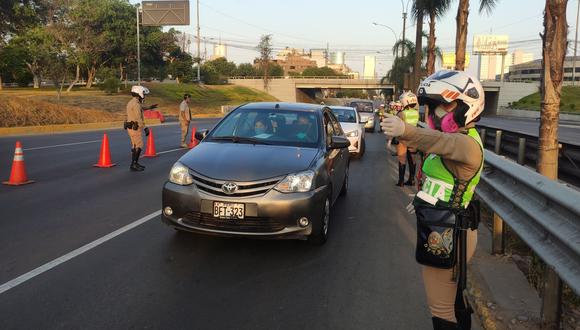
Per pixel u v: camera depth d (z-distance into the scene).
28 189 8.59
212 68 82.38
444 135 2.45
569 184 6.57
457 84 2.56
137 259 5.02
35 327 3.55
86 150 14.38
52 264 4.82
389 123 2.38
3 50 43.66
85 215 6.77
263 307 3.99
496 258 4.95
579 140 20.55
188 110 16.09
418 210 2.72
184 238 5.75
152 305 3.97
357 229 6.42
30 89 48.34
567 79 98.19
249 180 5.04
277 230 5.03
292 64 165.62
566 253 2.88
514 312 3.77
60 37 45.28
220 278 4.58
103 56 58.62
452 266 2.63
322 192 5.42
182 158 5.61
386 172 11.71
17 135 18.88
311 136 6.30
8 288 4.22
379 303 4.12
